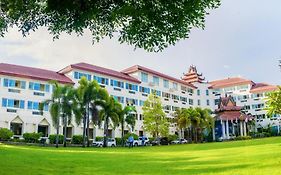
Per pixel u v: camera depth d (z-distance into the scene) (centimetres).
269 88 8862
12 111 5416
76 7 1116
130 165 1794
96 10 1138
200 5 1172
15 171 1377
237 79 9675
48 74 6088
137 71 7494
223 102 8188
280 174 1238
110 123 6069
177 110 7362
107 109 5278
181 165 1762
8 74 5416
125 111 5916
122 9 1134
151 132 6350
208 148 3606
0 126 5269
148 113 6331
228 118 7819
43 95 5791
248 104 9194
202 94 9481
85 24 1210
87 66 6569
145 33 1205
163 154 2750
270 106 3281
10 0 1158
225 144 4388
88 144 5088
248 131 8062
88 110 5072
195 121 6962
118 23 1236
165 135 6425
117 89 6919
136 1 1127
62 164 1789
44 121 5772
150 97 6425
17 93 5509
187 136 7956
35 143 4950
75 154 2642
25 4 1189
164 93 8131
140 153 2936
